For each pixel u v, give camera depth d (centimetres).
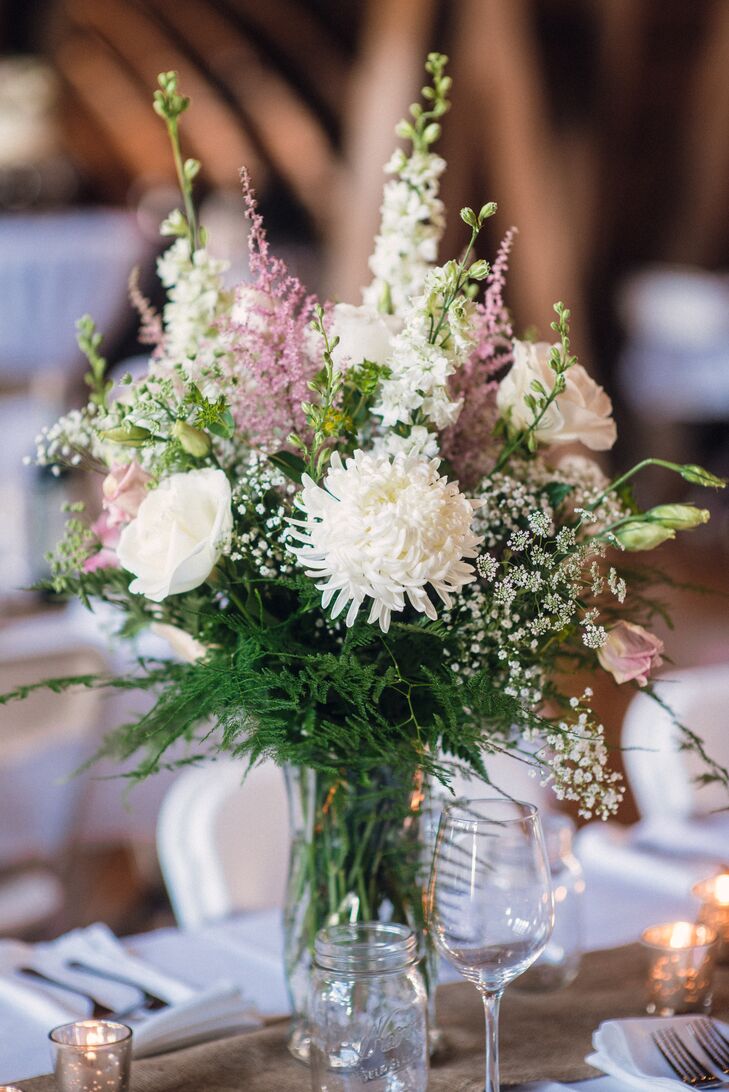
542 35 918
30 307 457
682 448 1057
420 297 172
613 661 173
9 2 773
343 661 167
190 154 840
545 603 171
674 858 233
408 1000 168
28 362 475
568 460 189
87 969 201
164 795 318
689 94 970
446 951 168
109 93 806
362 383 172
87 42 796
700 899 201
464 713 175
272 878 232
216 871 227
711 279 1013
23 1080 177
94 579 183
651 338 1027
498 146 778
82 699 295
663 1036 180
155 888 405
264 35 832
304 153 834
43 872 311
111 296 483
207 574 169
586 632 171
